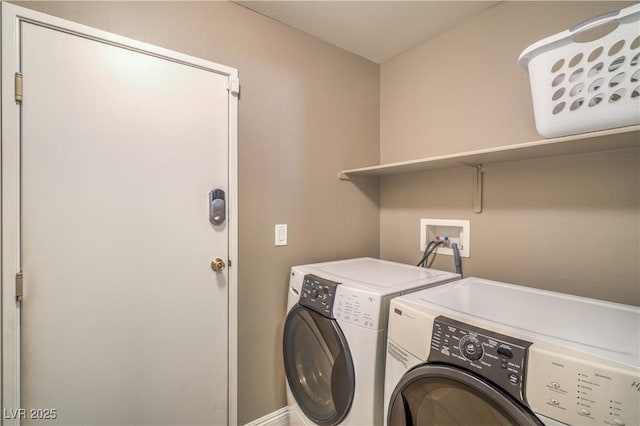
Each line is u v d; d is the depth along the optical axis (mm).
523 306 975
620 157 1133
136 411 1240
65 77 1094
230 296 1476
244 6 1519
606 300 1158
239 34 1507
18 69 1017
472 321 836
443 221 1731
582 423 598
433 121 1793
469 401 795
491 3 1491
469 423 804
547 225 1326
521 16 1401
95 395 1157
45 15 1060
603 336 726
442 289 1200
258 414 1575
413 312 954
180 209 1336
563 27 1271
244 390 1534
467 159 1419
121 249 1205
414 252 1900
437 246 1777
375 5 1515
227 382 1471
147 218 1260
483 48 1550
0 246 994
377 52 1976
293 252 1717
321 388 1355
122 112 1202
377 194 2113
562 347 668
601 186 1178
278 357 1648
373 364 1078
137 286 1240
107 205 1175
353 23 1664
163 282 1298
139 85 1238
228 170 1469
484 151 1242
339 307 1201
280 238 1664
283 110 1667
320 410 1331
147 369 1265
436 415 884
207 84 1406
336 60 1894
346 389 1148
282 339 1655
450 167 1686
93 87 1145
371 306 1109
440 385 853
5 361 1000
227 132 1465
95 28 1148
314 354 1399
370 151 2074
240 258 1523
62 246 1094
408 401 941
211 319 1423
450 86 1702
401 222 1985
